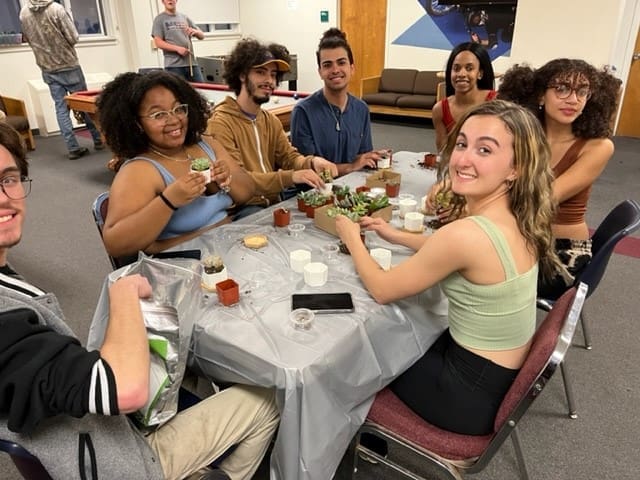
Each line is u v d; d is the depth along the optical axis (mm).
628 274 2729
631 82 5559
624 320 2320
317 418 1005
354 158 2658
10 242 907
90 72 6402
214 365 1106
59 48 4750
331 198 1726
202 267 1267
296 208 1828
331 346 1023
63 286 2664
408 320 1220
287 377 956
